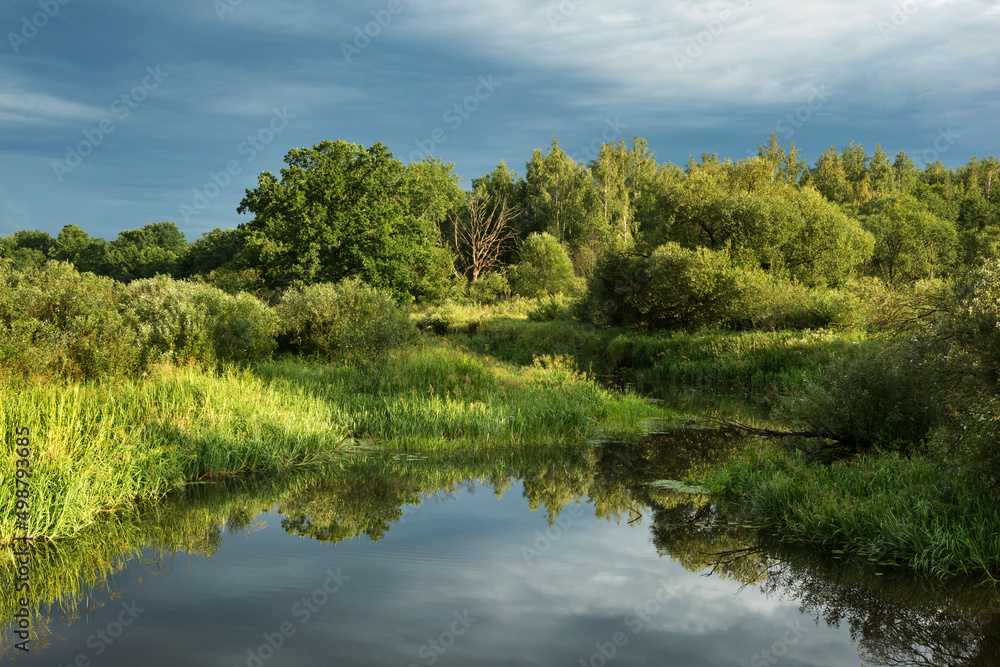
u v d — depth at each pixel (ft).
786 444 31.40
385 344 52.31
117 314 40.86
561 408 41.27
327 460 32.50
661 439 38.45
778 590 17.78
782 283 87.56
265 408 34.09
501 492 27.89
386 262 117.29
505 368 51.75
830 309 76.02
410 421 37.50
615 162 253.44
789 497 23.79
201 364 42.19
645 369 77.20
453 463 32.60
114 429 27.40
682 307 86.69
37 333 36.27
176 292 48.93
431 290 159.74
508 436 37.70
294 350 56.85
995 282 20.70
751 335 73.41
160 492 26.58
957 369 21.17
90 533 22.04
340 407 39.34
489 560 19.98
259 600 16.75
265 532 22.47
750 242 96.43
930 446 23.09
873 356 28.17
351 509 25.25
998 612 15.85
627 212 220.43
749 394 58.23
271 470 30.60
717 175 119.34
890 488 21.98
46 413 25.93
